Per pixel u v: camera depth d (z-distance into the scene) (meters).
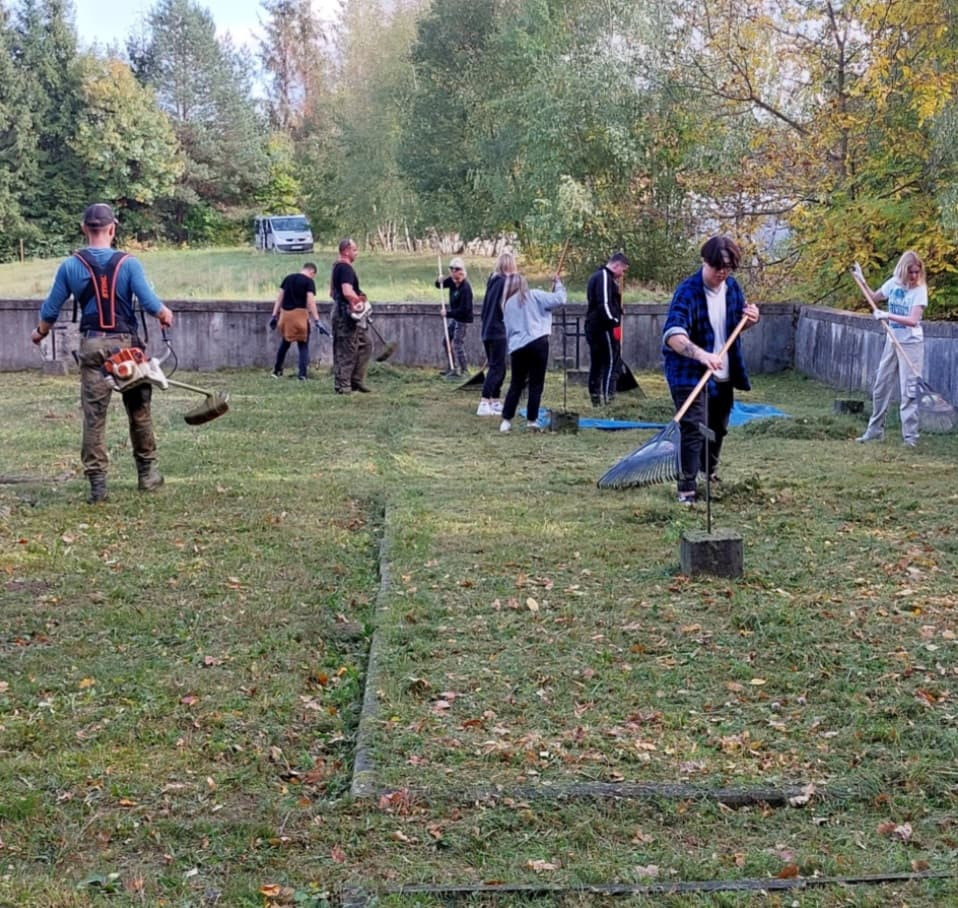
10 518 7.28
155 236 63.38
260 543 6.81
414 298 22.41
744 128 19.44
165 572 6.16
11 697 4.45
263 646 5.03
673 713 4.28
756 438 10.85
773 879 3.14
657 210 26.02
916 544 6.65
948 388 11.95
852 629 5.16
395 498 7.94
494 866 3.24
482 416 12.34
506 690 4.52
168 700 4.44
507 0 35.47
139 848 3.35
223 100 66.88
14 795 3.63
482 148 32.97
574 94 25.91
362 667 4.86
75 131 59.25
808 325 16.86
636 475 8.06
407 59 39.69
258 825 3.45
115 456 9.66
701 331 7.66
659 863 3.25
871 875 3.15
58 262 51.56
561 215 26.03
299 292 15.84
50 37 59.22
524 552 6.50
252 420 11.94
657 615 5.39
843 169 18.73
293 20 80.06
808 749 3.97
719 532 6.11
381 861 3.28
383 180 46.66
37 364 17.38
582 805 3.57
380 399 13.84
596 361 13.21
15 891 3.06
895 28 17.09
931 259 16.52
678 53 21.02
